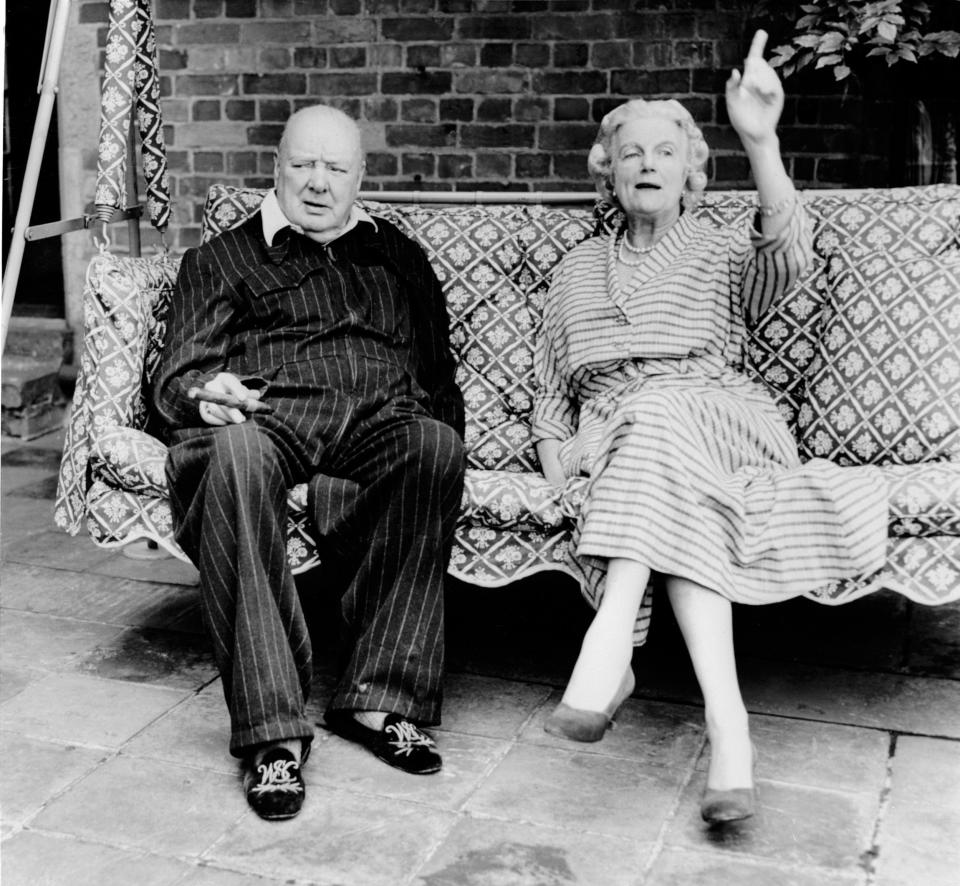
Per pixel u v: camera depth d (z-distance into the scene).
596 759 2.31
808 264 2.43
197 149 4.66
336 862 1.95
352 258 2.81
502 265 3.09
